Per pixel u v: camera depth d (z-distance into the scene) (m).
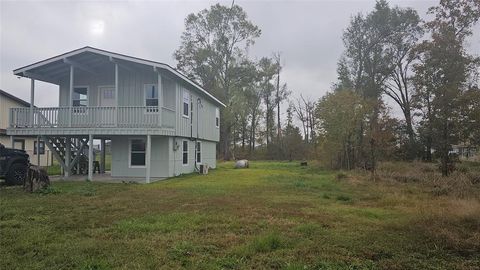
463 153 21.86
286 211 8.27
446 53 16.77
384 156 24.33
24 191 11.80
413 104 18.61
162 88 17.80
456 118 16.45
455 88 16.34
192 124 21.25
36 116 16.45
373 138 19.56
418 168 20.23
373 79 36.38
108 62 17.28
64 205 9.09
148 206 8.92
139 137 17.81
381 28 35.81
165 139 17.72
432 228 6.43
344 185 14.17
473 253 5.31
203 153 24.59
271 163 35.19
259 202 9.60
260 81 49.50
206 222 7.13
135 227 6.63
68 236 6.09
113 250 5.21
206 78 43.72
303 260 4.88
